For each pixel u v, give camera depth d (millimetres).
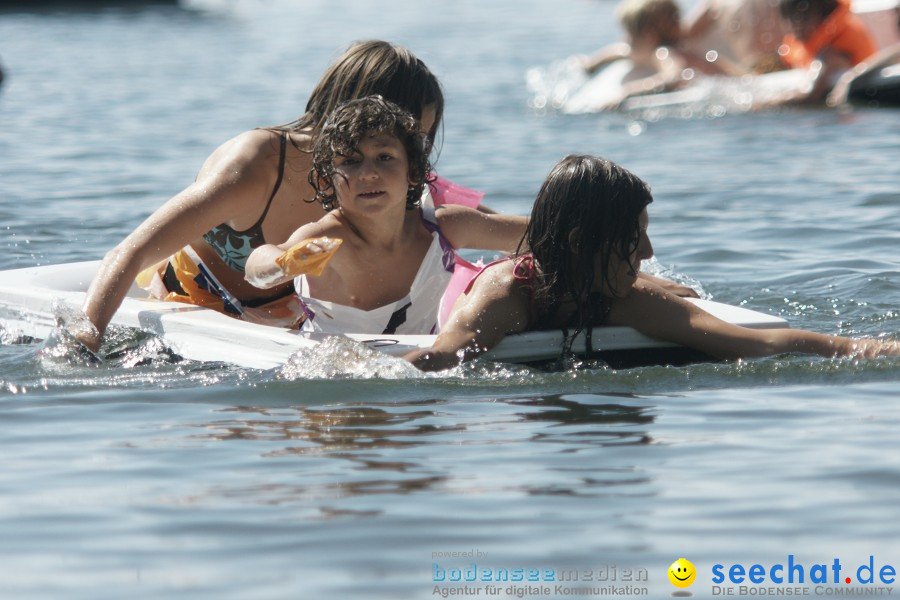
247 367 15953
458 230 17953
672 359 16609
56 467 12172
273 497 11203
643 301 16391
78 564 9891
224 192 17406
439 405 14156
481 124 47938
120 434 13234
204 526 10586
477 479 11609
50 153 37750
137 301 18312
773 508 10883
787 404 14102
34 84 57344
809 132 43312
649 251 16484
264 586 9414
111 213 28641
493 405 14156
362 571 9672
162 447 12727
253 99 52344
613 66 54781
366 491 11352
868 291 21109
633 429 13195
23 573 9750
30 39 83250
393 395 14570
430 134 18656
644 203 16297
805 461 12055
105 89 55844
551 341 16234
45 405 14461
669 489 11352
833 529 10422
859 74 49125
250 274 16141
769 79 51562
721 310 17312
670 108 51438
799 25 51500
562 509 10891
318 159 16859
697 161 38094
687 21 55250
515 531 10414
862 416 13555
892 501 10977
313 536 10328
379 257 17219
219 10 118312
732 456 12242
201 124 44594
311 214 18312
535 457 12250
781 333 16250
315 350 15711
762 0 53094
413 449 12531
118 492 11422
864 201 29984
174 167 35344
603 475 11719
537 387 14891
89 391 15031
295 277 17484
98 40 83688
